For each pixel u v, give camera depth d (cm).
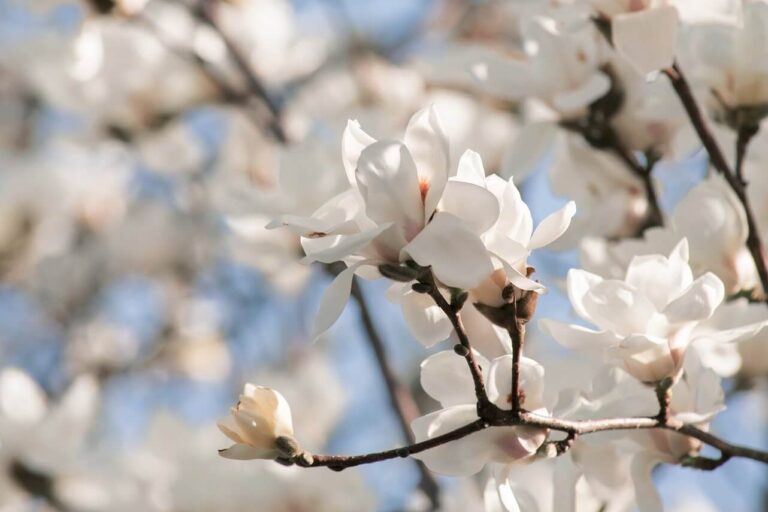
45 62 277
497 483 148
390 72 293
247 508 222
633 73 186
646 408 155
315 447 269
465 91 271
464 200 139
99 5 247
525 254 141
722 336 151
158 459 240
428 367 149
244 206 223
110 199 360
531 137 189
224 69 282
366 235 137
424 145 139
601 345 150
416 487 208
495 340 154
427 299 146
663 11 166
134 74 276
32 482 227
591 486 163
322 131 240
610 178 188
